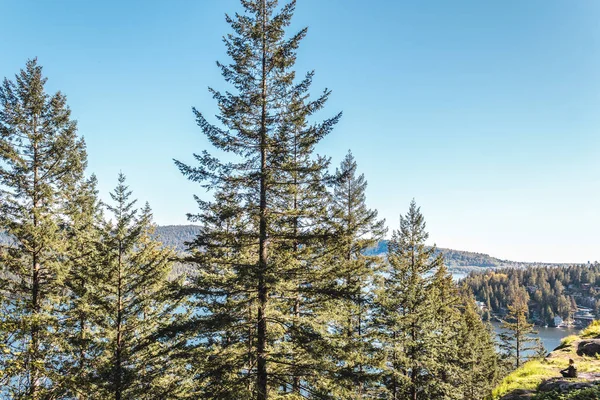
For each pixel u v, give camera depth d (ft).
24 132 49.65
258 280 34.83
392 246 73.72
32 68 51.21
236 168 37.19
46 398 46.19
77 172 56.44
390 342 59.47
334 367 33.86
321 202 63.82
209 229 41.57
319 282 39.22
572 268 549.54
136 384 42.75
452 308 100.07
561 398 31.71
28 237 47.73
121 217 48.29
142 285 49.34
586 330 65.82
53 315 49.90
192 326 33.86
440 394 66.33
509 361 138.21
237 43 37.01
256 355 35.04
